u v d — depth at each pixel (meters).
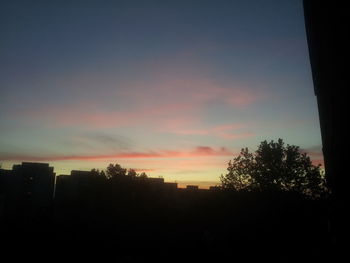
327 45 7.91
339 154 7.73
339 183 8.21
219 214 43.53
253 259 26.05
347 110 6.97
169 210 56.22
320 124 9.20
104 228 43.88
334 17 7.40
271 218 32.03
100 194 66.31
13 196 66.69
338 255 8.94
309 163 41.59
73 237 37.84
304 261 22.48
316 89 9.32
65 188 70.69
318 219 30.59
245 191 42.62
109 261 27.39
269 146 43.28
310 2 8.79
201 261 27.06
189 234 39.41
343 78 7.06
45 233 39.06
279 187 40.97
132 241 36.47
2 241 33.50
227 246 30.42
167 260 27.81
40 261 26.48
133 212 56.53
